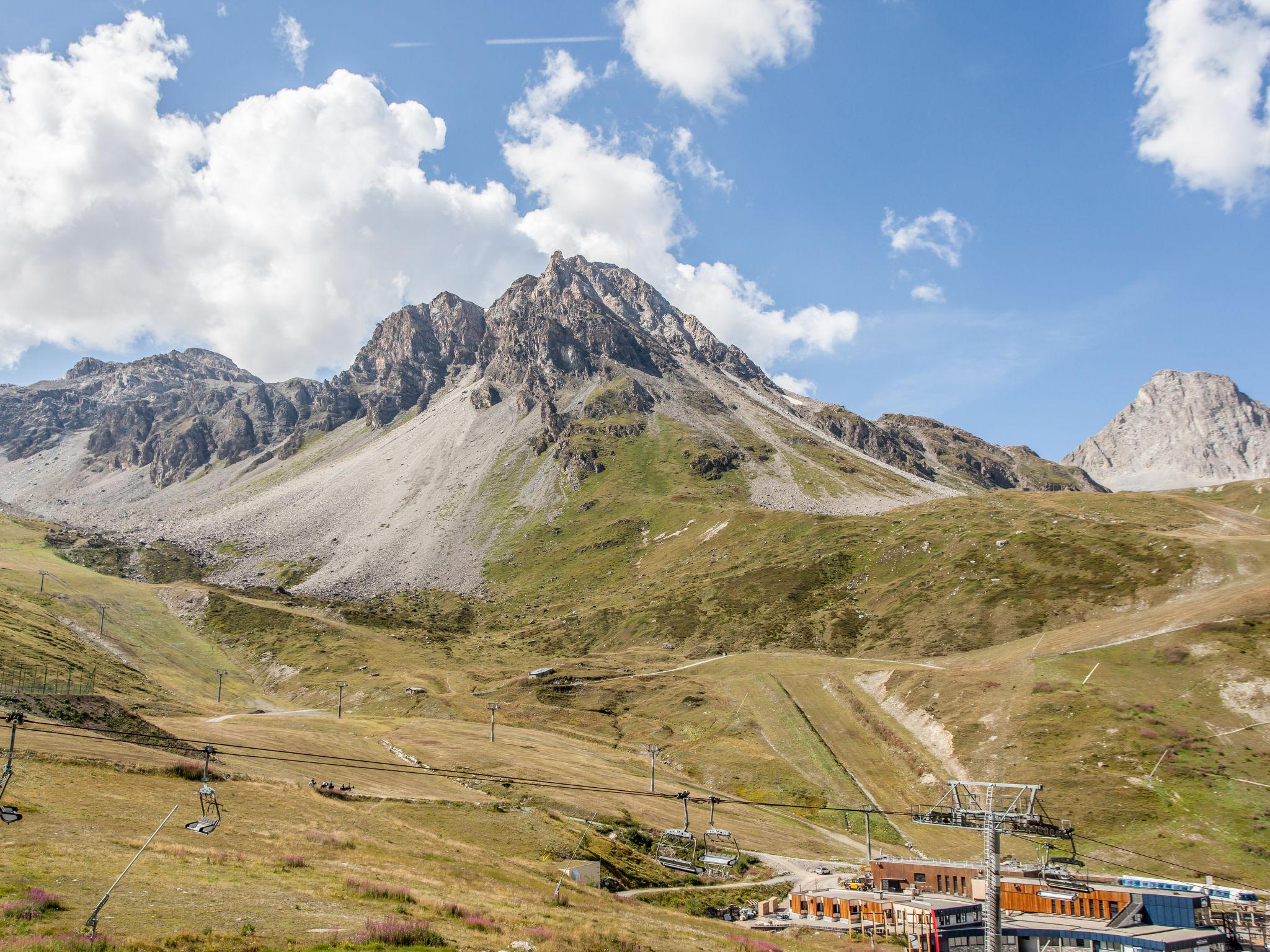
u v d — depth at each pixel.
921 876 90.12
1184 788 114.19
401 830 82.75
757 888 93.75
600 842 98.12
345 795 94.88
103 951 36.44
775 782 142.38
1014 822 41.16
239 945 39.88
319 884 54.66
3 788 55.03
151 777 81.06
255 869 56.72
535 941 49.38
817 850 113.31
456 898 58.09
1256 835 102.69
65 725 100.00
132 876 49.88
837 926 81.44
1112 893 78.38
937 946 73.44
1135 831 108.50
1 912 39.09
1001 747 135.75
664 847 105.44
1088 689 143.50
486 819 95.62
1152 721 129.75
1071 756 127.50
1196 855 101.31
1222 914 75.75
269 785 90.19
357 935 43.72
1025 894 82.56
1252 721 124.81
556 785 111.81
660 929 62.50
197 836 64.19
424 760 132.50
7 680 123.00
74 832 58.38
